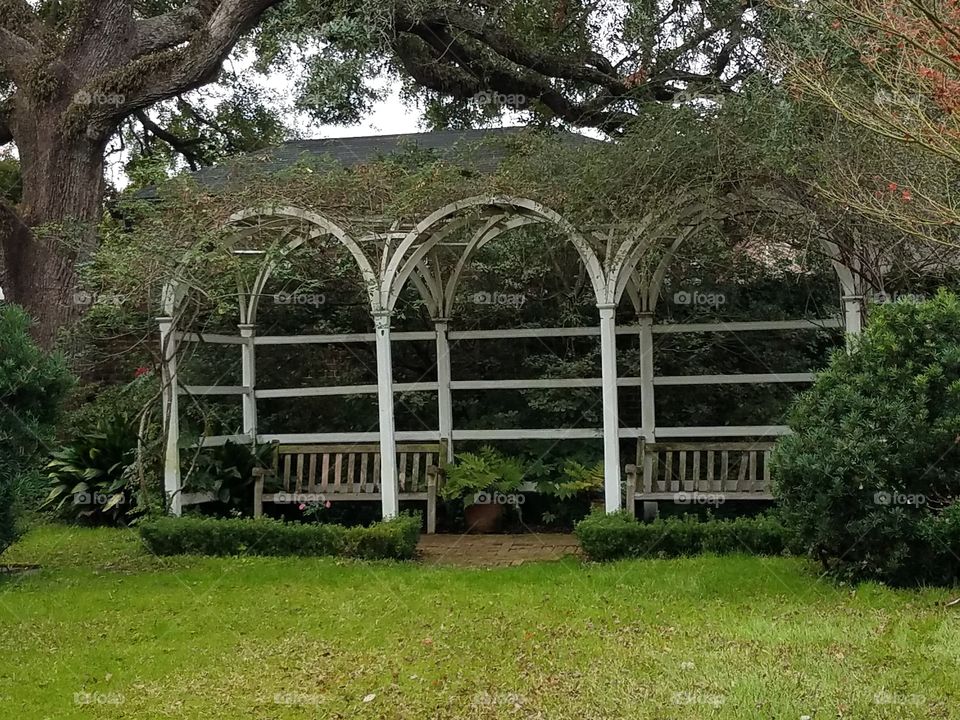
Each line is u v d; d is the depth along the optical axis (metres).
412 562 8.31
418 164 11.09
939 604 6.23
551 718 4.53
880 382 6.80
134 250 8.72
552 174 8.66
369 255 9.73
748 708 4.52
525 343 11.84
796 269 10.66
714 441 11.09
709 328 10.21
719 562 7.56
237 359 12.18
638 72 12.14
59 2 17.25
